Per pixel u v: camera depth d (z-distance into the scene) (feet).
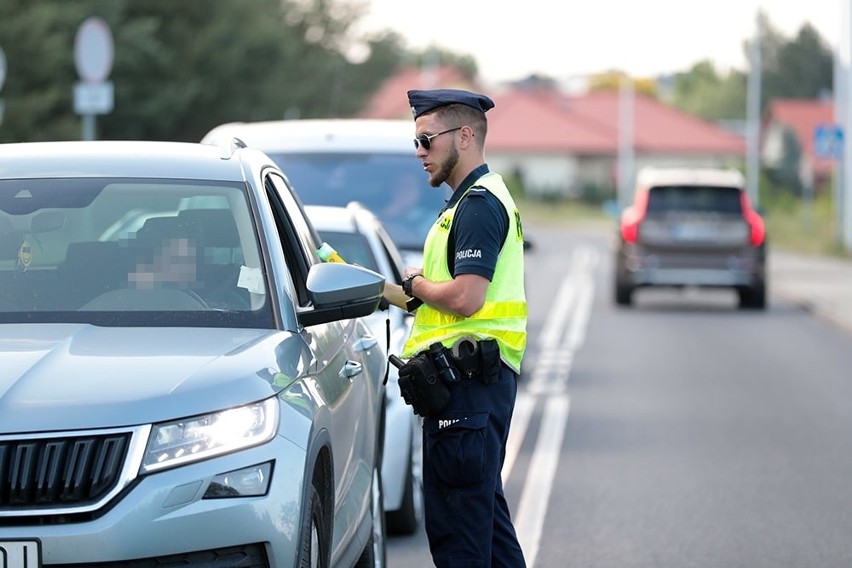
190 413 32.27
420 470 60.59
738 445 77.30
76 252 38.34
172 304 37.19
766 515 60.49
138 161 40.96
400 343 58.29
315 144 84.23
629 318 154.61
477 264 38.52
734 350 123.24
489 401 39.27
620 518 59.88
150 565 31.50
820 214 365.81
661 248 164.14
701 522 59.11
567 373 107.55
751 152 345.92
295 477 33.24
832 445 77.36
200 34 265.75
